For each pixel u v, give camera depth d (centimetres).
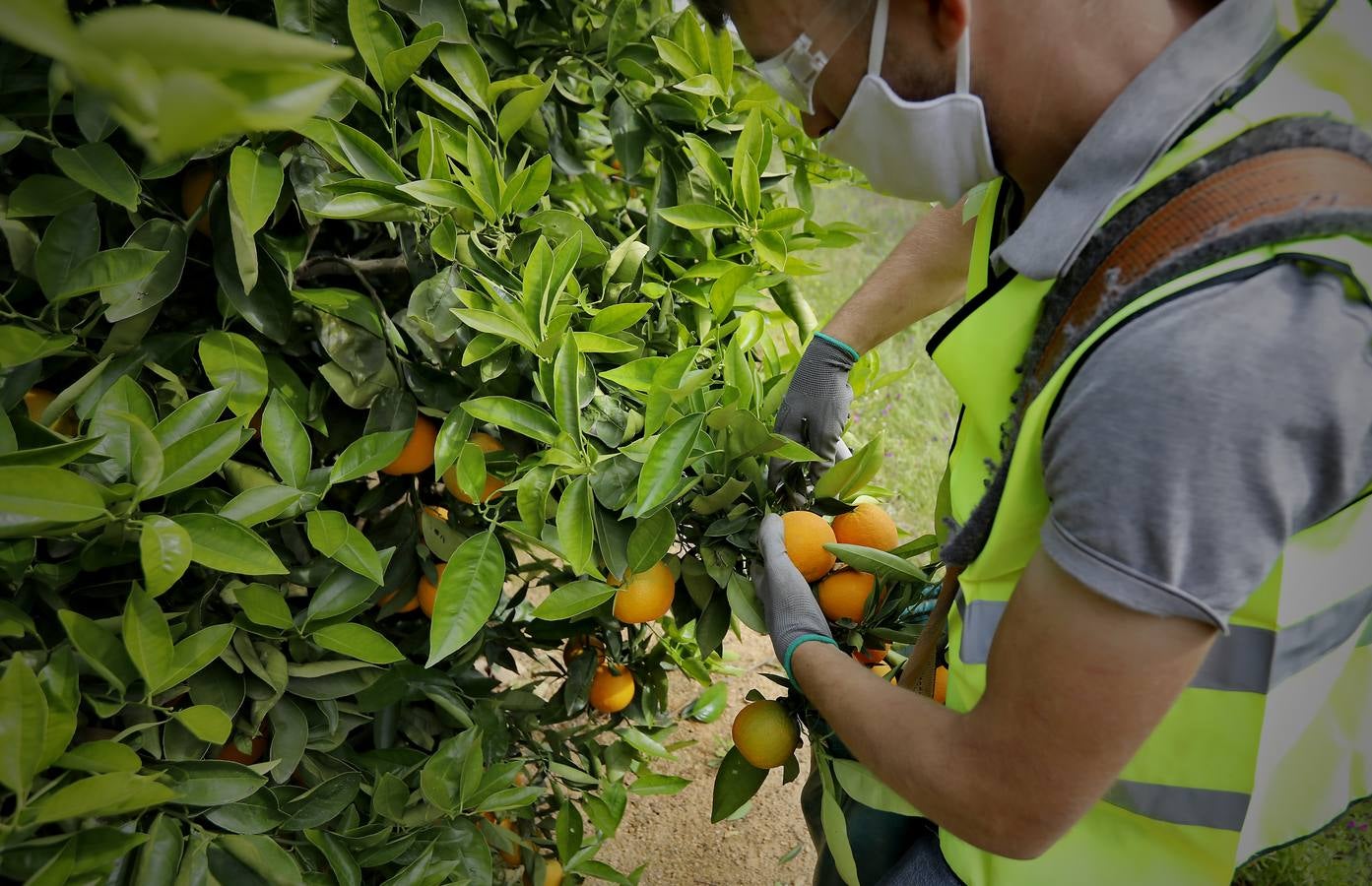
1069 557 76
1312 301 71
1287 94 79
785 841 243
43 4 37
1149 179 80
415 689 147
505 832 166
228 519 111
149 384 131
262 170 117
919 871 115
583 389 137
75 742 112
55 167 129
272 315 127
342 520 123
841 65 90
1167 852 99
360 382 134
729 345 154
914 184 98
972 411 101
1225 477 71
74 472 108
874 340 151
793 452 135
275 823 121
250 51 39
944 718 93
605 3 181
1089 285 83
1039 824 84
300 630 126
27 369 111
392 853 133
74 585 118
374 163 131
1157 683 76
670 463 125
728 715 277
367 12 125
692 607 158
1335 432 71
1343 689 100
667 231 174
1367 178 75
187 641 110
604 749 192
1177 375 71
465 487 128
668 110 176
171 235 122
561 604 130
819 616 121
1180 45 80
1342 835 222
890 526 144
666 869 231
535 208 167
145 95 40
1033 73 84
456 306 135
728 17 99
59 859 97
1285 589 88
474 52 142
